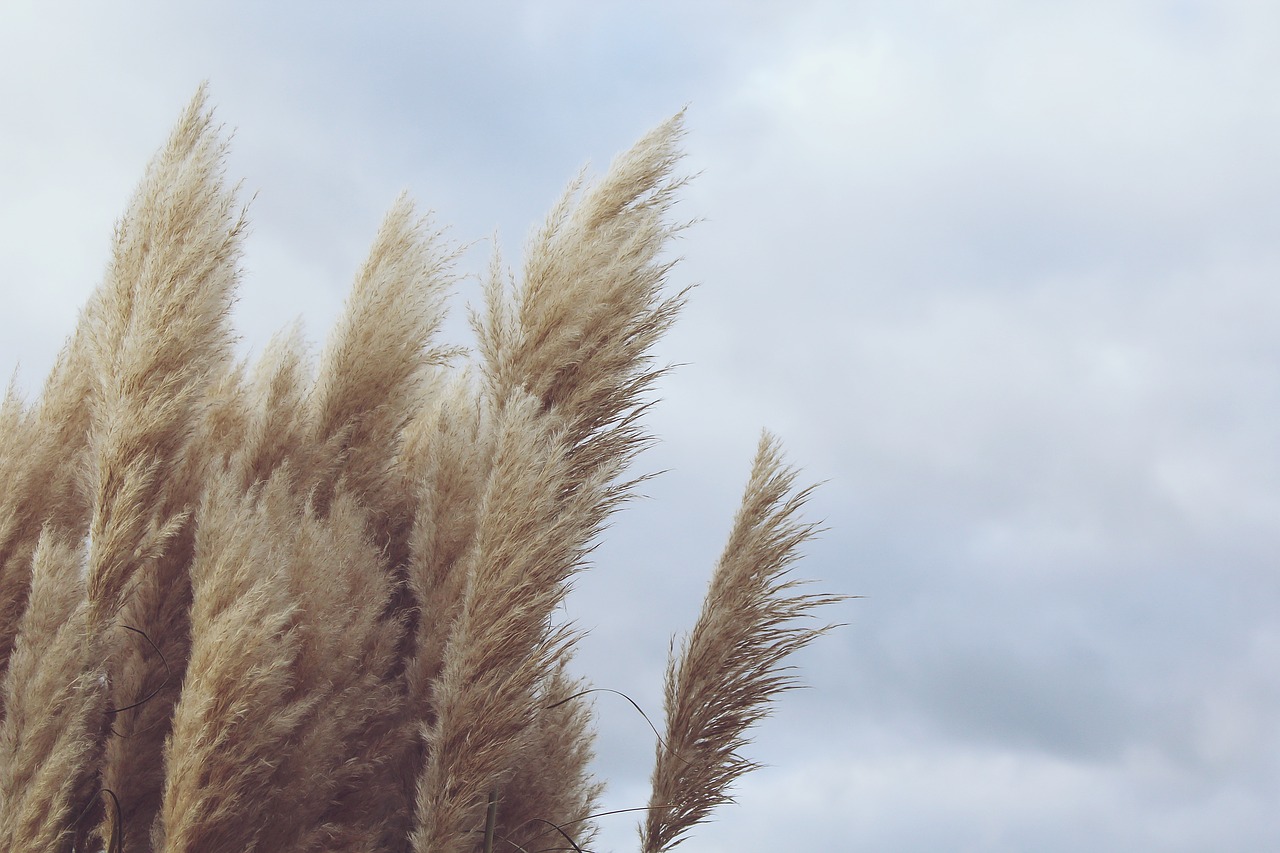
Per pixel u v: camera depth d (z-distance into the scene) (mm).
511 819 2807
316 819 2721
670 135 2873
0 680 2814
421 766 2787
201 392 2773
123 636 2775
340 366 2871
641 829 2732
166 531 2732
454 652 2654
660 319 2820
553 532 2672
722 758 2740
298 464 2854
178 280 2756
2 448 2871
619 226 2838
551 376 2785
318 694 2688
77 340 2955
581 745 2898
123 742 2729
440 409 3043
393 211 2939
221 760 2592
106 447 2729
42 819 2629
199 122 2842
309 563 2707
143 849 2729
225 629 2605
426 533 2822
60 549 2727
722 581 2795
